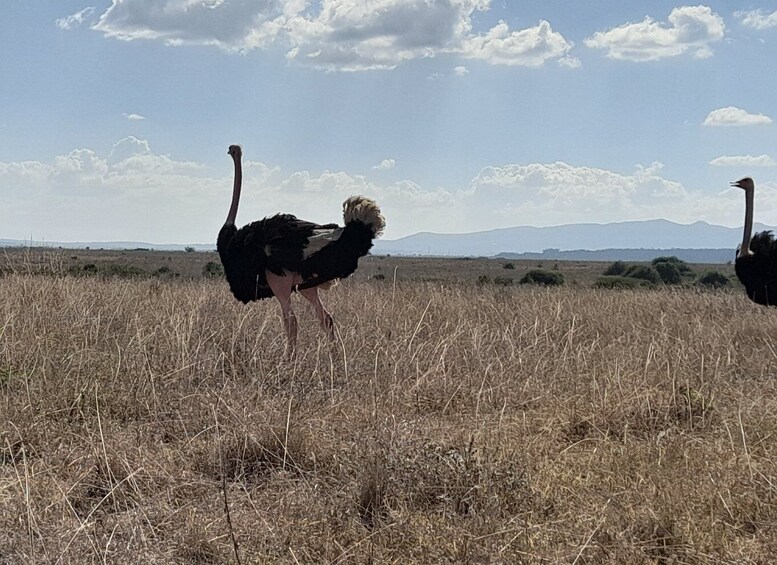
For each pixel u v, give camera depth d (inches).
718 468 189.0
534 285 724.0
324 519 167.0
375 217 343.9
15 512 161.0
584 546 147.5
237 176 379.9
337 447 205.2
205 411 228.4
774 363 312.0
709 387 259.6
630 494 176.1
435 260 2760.8
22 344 283.7
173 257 1812.3
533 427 231.8
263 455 200.8
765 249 451.2
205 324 331.9
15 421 214.7
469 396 261.3
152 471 187.3
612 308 437.4
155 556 148.2
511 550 152.0
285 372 269.7
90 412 228.4
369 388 254.8
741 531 164.6
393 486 177.2
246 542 157.6
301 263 340.5
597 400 242.5
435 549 153.5
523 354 302.5
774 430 217.5
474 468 181.8
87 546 147.3
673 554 152.0
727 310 467.2
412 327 345.7
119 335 312.2
